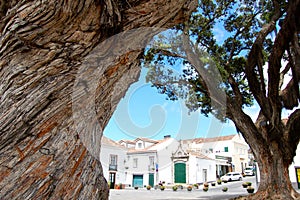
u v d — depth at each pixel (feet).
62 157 4.43
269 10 31.22
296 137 31.40
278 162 30.86
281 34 24.12
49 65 4.44
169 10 5.86
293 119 31.30
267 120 31.19
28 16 4.23
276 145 31.24
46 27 4.34
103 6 4.66
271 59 26.17
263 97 29.25
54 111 4.44
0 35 4.43
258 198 30.81
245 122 32.12
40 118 4.31
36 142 4.23
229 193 51.26
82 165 4.72
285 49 25.07
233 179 89.15
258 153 32.01
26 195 4.00
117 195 44.57
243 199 32.99
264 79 31.76
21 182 4.01
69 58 4.59
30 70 4.33
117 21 5.04
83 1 4.35
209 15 31.01
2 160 3.97
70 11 4.32
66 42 4.53
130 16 5.29
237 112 31.99
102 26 4.80
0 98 4.15
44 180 4.18
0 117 4.05
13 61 4.29
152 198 41.63
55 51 4.47
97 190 4.99
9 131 4.08
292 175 60.23
